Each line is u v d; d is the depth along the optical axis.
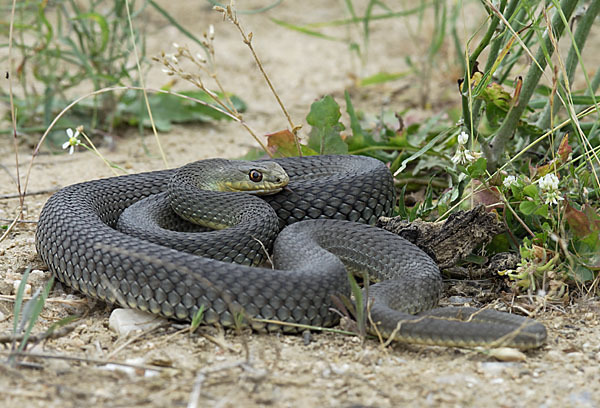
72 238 7.50
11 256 8.75
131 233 7.96
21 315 7.25
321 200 8.63
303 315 6.75
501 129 9.27
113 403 5.50
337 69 18.77
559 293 7.57
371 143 10.84
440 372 6.12
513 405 5.64
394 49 20.17
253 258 7.85
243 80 17.83
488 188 8.27
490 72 8.28
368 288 6.81
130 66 16.19
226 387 5.75
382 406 5.57
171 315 6.84
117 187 9.26
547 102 10.28
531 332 6.41
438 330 6.41
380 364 6.23
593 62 17.16
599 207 8.71
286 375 5.99
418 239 8.21
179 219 8.93
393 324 6.53
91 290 7.29
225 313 6.71
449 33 18.36
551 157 9.84
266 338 6.69
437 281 7.44
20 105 14.19
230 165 8.92
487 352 6.37
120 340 6.65
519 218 7.88
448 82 16.78
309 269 7.00
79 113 14.42
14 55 17.42
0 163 12.54
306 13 23.22
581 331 7.00
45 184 11.58
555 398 5.76
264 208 8.18
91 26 13.80
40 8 12.90
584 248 7.74
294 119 15.09
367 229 8.19
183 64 18.61
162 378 5.86
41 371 5.96
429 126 11.88
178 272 6.80
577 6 9.77
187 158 12.88
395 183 10.51
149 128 14.30
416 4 22.78
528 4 8.54
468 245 8.05
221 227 8.42
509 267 7.91
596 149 8.84
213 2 9.52
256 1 23.78
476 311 7.07
